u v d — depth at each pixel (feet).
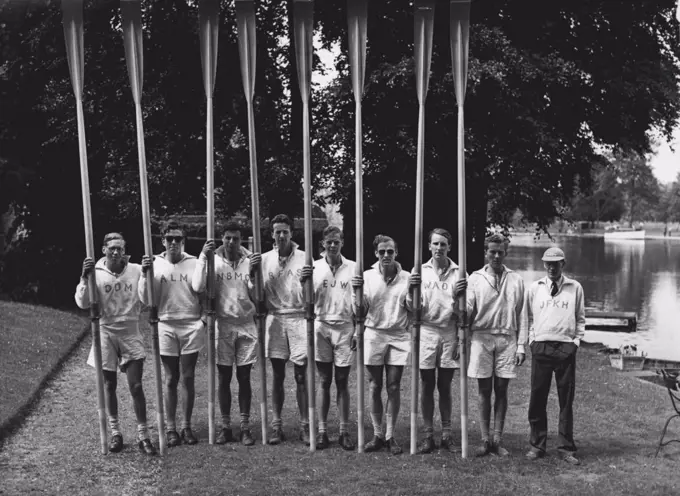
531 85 49.83
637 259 150.00
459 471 21.76
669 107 57.72
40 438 24.68
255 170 23.77
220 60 49.06
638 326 64.08
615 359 40.16
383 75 45.93
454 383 32.65
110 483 20.70
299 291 24.14
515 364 23.45
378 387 23.70
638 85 54.54
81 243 57.16
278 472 21.47
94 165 56.13
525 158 49.21
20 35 53.83
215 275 23.90
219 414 27.86
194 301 23.97
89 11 50.31
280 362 24.41
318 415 26.91
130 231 60.49
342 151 50.93
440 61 47.93
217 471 21.49
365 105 49.19
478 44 47.14
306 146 23.56
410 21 49.26
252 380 33.50
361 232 22.90
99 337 22.77
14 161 53.11
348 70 50.49
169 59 49.98
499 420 23.50
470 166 50.24
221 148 51.06
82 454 23.03
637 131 59.36
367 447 23.52
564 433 23.20
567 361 23.07
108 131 52.11
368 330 23.63
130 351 23.30
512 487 20.56
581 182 62.13
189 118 50.39
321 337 23.89
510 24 53.93
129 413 27.99
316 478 20.98
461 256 22.86
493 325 23.24
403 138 47.85
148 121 50.26
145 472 21.52
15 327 39.99
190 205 54.19
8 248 56.90
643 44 58.90
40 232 56.49
